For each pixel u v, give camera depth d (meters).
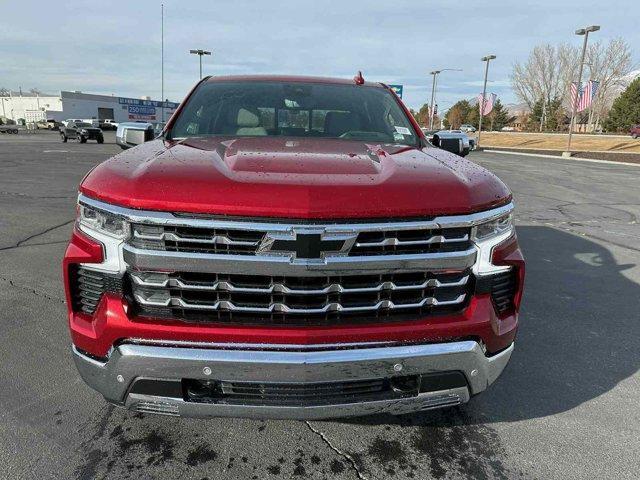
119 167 2.00
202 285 1.81
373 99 3.35
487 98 44.41
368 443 2.41
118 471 2.17
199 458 2.27
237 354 1.82
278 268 1.77
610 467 2.27
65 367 3.03
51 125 67.69
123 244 1.82
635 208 9.84
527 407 2.75
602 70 73.75
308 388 1.89
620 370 3.18
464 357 1.95
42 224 7.00
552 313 4.10
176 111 3.06
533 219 8.43
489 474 2.22
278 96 3.21
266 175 1.86
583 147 39.06
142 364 1.84
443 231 1.87
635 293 4.62
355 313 1.88
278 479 2.16
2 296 4.14
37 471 2.15
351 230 1.77
